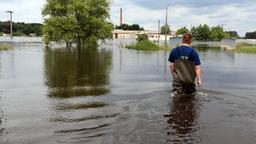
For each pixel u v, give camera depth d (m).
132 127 6.98
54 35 60.50
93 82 14.48
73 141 6.31
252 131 6.77
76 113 8.52
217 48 62.97
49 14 62.12
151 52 45.88
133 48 58.31
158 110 8.30
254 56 38.16
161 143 6.05
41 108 9.20
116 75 17.33
